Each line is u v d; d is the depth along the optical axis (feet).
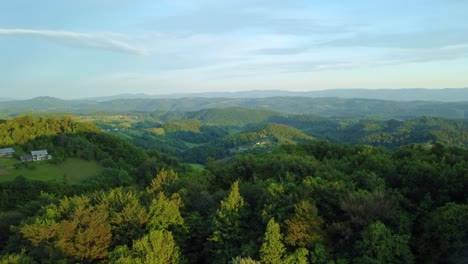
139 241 98.68
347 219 102.73
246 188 125.39
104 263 104.68
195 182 144.56
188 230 114.32
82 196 133.49
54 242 102.27
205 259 114.32
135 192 143.84
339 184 115.34
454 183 109.40
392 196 106.22
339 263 90.99
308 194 109.09
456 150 146.51
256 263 87.86
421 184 117.08
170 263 102.63
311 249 95.20
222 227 107.45
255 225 107.86
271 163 153.89
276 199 107.45
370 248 88.48
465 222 88.17
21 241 112.37
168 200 119.44
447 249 90.07
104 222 110.22
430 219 99.04
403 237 92.48
